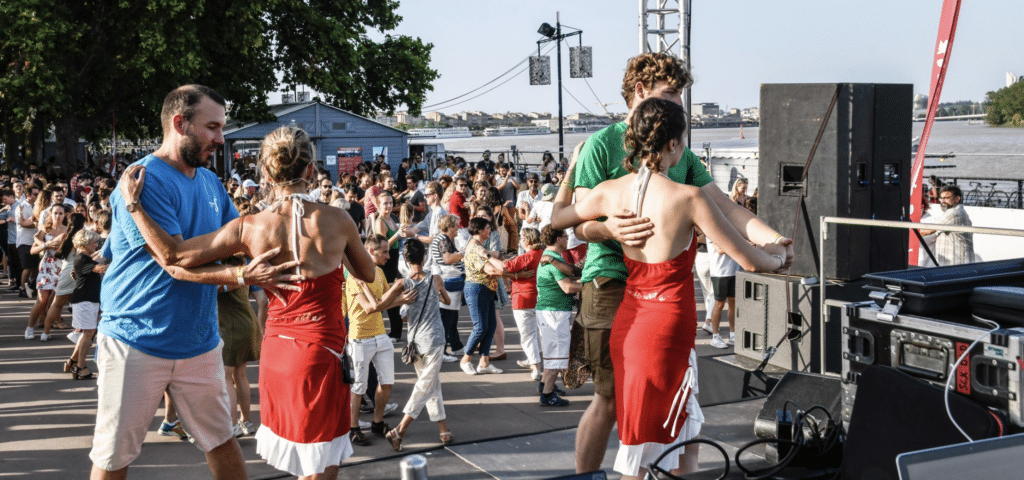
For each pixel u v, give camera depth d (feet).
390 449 18.42
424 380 18.24
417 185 55.16
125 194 9.86
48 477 16.99
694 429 9.68
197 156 10.69
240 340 18.81
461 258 26.32
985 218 43.39
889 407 9.75
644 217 8.67
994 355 8.73
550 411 21.68
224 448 11.40
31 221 38.58
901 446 9.48
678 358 8.81
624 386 9.05
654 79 10.02
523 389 23.93
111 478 10.57
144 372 10.36
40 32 69.26
